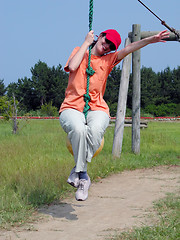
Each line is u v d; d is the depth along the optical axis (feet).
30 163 27.86
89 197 20.75
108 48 15.01
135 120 38.50
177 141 50.42
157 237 12.68
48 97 219.61
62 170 25.04
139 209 17.54
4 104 85.10
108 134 53.52
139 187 23.34
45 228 14.94
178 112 185.06
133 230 13.94
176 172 28.91
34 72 221.46
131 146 39.42
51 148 39.52
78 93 14.69
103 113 14.61
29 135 54.34
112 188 23.22
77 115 14.34
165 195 20.44
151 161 34.14
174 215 15.55
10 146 38.63
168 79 229.86
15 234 14.15
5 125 81.97
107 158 32.99
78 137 13.97
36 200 18.98
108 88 195.11
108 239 13.06
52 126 76.89
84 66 14.96
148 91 214.07
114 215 16.65
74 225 15.31
